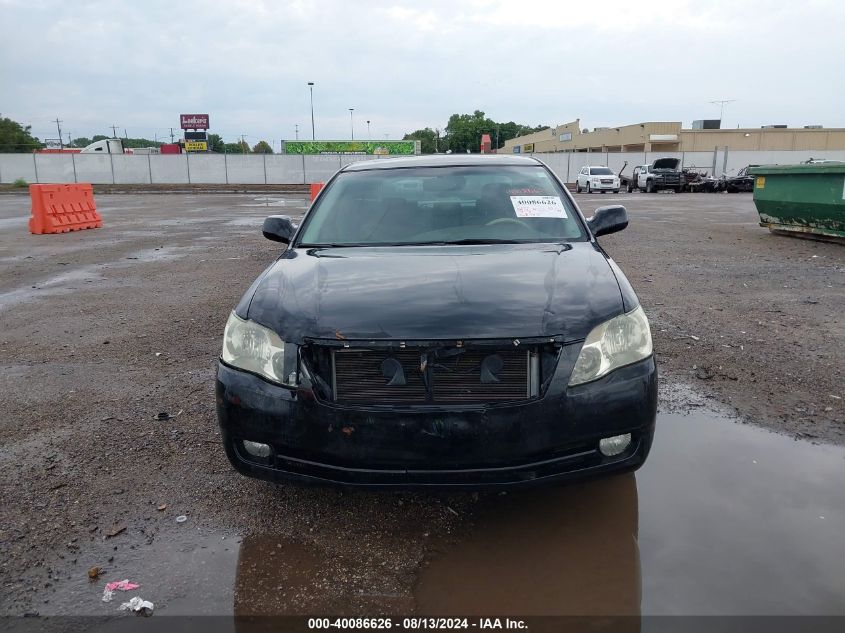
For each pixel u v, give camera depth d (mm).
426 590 2414
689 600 2316
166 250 11969
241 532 2805
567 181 49531
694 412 3936
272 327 2697
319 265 3254
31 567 2582
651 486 3088
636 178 40875
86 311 7039
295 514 2936
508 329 2529
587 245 3547
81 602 2373
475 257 3287
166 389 4539
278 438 2584
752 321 6016
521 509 2932
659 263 9562
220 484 3213
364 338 2533
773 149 56781
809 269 8742
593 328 2602
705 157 49812
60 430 3895
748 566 2490
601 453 2596
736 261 9602
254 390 2633
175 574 2527
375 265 3203
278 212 21797
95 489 3184
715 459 3338
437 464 2482
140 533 2811
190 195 35375
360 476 2531
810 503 2914
